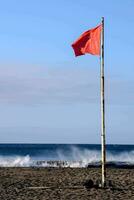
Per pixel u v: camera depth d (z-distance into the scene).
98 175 45.19
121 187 35.47
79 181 39.81
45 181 40.09
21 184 38.19
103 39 33.97
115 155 113.56
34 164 79.06
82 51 34.06
